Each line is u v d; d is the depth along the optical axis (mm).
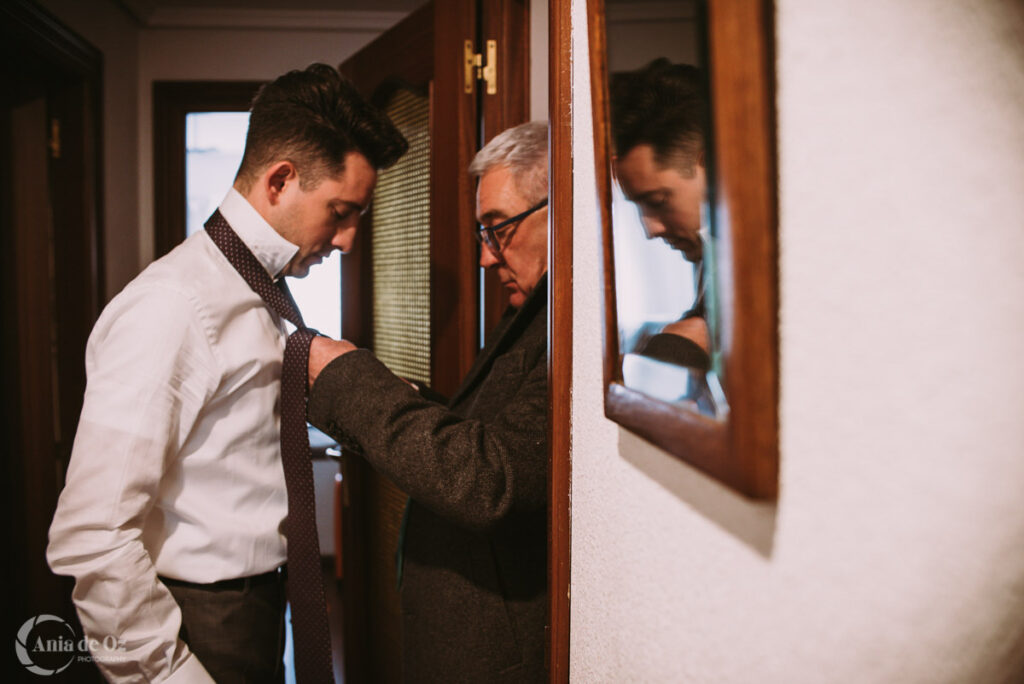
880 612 256
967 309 245
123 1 2750
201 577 1062
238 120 3354
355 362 976
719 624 351
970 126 249
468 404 1159
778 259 285
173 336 985
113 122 2717
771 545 301
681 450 349
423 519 1091
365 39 3104
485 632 997
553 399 719
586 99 654
